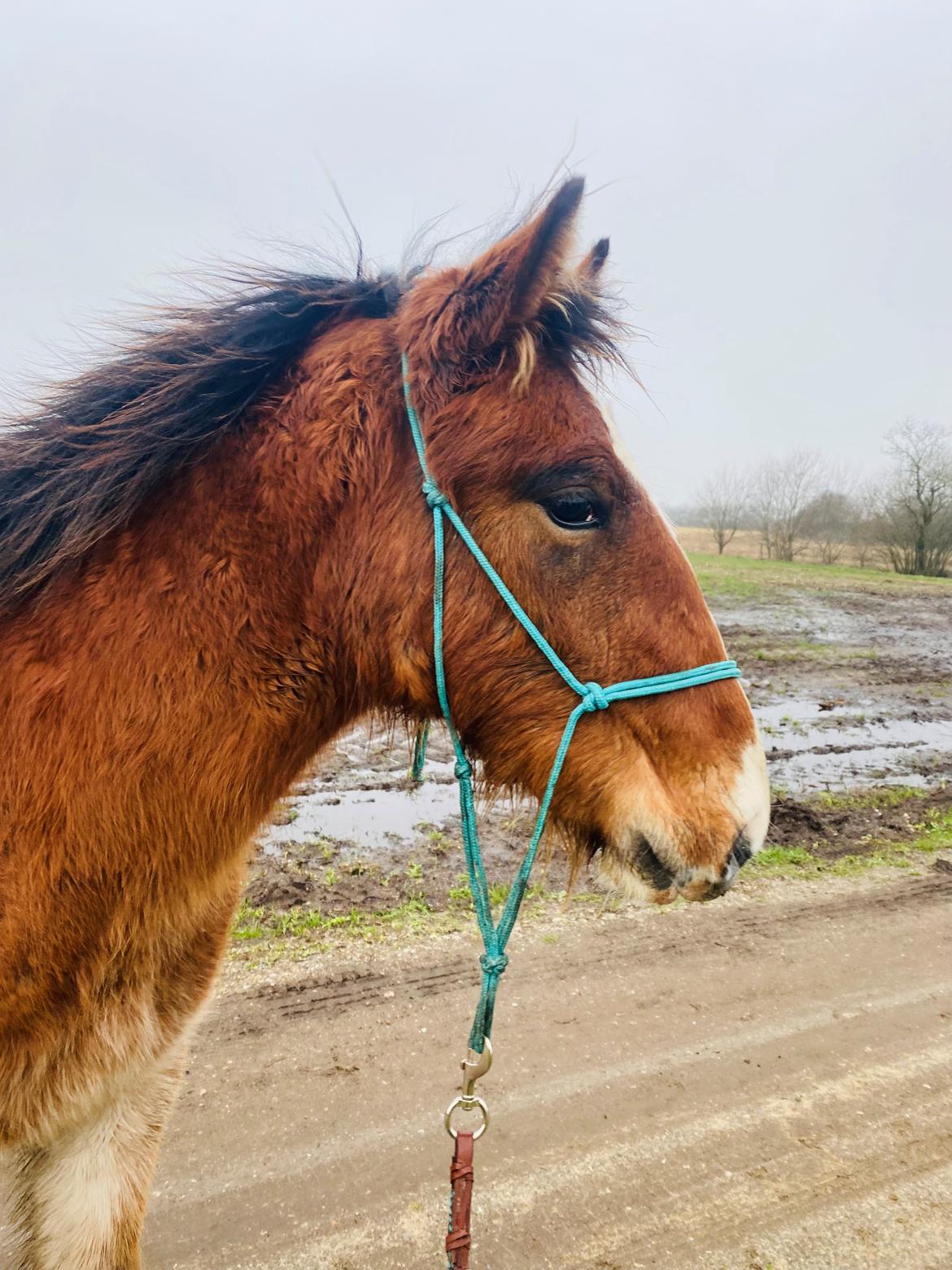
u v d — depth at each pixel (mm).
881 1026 3652
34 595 1489
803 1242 2543
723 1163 2844
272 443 1605
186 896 1623
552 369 1719
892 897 4898
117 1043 1614
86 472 1519
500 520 1657
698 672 1765
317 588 1620
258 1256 2424
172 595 1514
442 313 1654
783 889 4969
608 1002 3732
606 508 1699
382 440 1654
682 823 1747
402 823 5562
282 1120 2936
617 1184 2734
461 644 1685
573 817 1823
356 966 3883
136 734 1465
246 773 1595
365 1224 2543
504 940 1703
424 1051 3324
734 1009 3727
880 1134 3008
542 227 1554
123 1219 1941
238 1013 3508
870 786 6773
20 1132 1555
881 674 10828
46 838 1415
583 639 1709
